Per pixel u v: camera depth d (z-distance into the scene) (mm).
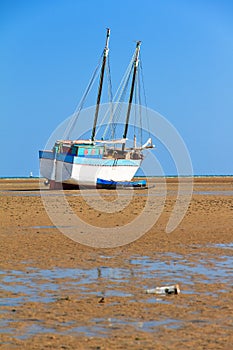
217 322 16141
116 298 19156
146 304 18297
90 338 14703
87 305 18156
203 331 15281
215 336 14820
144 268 24875
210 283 21531
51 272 23766
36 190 108500
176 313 17156
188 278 22562
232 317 16656
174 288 19859
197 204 64812
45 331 15320
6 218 48344
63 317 16703
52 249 30469
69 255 28484
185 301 18688
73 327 15703
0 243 32562
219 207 59438
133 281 22016
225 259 27219
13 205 64250
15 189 113438
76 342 14375
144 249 30828
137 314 17047
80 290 20344
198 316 16812
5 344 14219
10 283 21469
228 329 15453
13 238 34875
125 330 15414
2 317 16688
